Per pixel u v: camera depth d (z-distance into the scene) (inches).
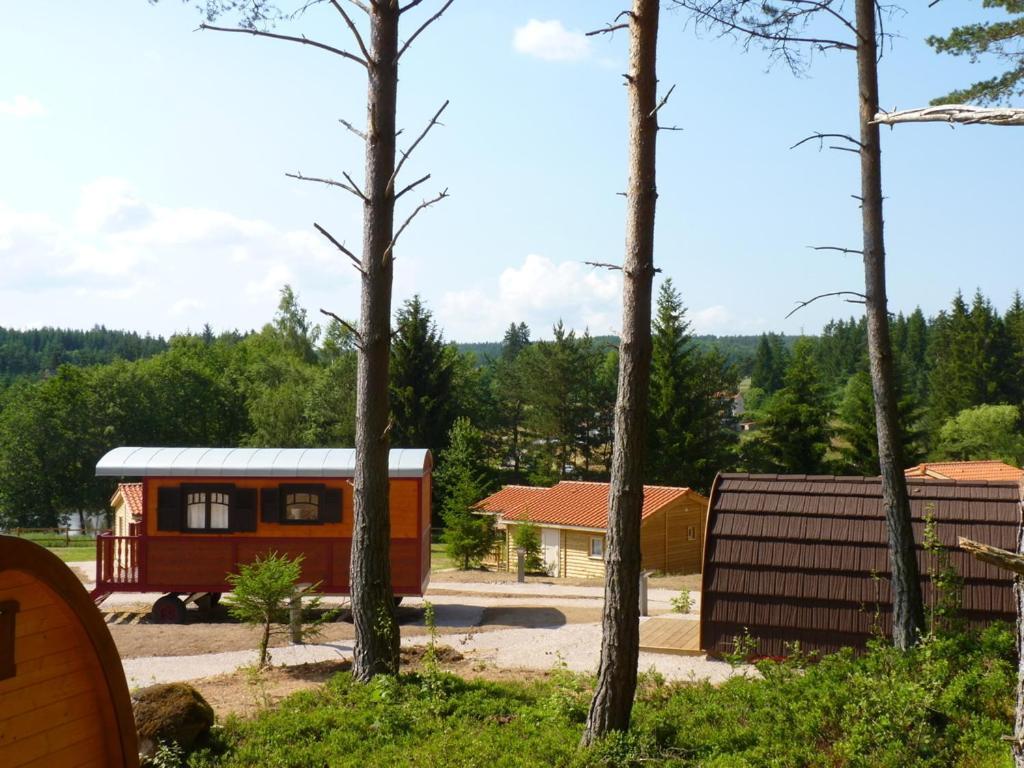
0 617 184.1
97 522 2549.2
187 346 2886.3
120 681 208.7
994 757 304.7
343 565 705.0
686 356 1779.0
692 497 1258.0
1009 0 504.1
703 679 450.0
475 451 1749.5
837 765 315.3
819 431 1851.6
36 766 191.8
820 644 501.7
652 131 345.1
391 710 376.8
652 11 344.8
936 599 480.7
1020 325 2632.9
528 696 421.4
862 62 458.6
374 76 423.2
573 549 1242.6
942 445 2052.2
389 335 430.9
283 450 730.8
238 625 674.8
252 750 337.7
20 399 2310.5
